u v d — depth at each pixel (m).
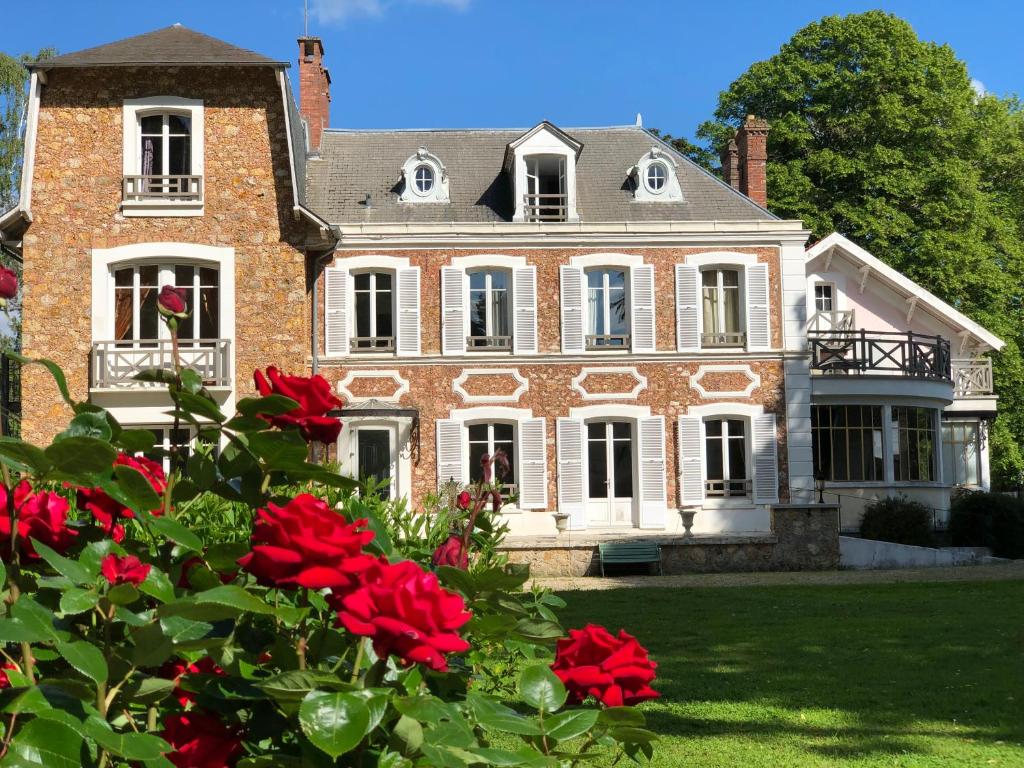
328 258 23.34
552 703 2.58
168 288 2.85
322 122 27.91
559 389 23.62
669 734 7.52
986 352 35.38
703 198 25.11
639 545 21.30
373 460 23.20
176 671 2.65
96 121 21.19
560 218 24.08
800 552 21.62
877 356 30.25
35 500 2.73
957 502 26.05
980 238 36.06
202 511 5.05
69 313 20.88
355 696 2.07
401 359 23.33
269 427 2.80
